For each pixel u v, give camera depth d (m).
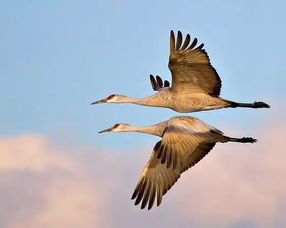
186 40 21.94
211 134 21.77
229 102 22.77
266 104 22.86
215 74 22.36
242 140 22.03
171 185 22.56
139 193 22.62
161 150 21.33
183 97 22.91
